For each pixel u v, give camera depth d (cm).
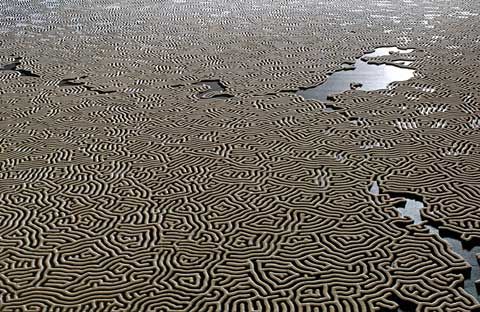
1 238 240
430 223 246
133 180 287
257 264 220
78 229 246
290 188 275
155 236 239
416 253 224
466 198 262
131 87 433
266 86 427
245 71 462
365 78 442
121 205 263
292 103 391
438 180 278
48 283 212
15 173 298
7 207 264
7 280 214
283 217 250
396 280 210
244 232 240
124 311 198
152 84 438
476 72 441
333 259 222
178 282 212
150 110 385
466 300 199
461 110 367
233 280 212
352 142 325
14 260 226
